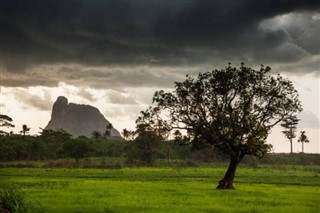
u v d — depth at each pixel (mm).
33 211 20266
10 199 18484
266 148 45688
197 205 28031
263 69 46844
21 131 164750
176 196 33875
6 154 133125
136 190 39219
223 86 46625
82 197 31828
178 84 48312
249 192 39625
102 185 45375
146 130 128625
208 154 144125
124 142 165375
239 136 45500
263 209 26469
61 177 63094
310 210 26375
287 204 29844
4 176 63625
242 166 129125
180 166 121812
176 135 49406
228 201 30906
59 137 160750
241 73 46875
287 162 152250
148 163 126625
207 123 46969
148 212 23984
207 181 58406
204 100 47281
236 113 45938
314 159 159000
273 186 50656
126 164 123625
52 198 30656
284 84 47000
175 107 48438
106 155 147875
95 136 182875
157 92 49031
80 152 134875
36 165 107438
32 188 40188
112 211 24344
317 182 59781
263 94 46969
